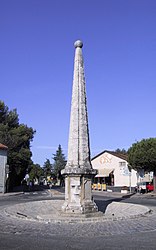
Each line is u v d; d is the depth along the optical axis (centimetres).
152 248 884
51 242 973
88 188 1762
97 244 941
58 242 973
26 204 2014
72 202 1728
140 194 4553
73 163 1791
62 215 1672
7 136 5588
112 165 6919
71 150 1819
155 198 3672
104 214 1783
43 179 11150
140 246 911
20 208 1916
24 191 5378
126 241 988
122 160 6762
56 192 4666
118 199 3319
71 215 1658
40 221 1460
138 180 5875
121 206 2042
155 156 4438
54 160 11931
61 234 1121
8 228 1255
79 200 1727
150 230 1196
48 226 1316
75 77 1900
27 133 6112
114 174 6838
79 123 1838
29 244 940
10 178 5603
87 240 1006
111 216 1653
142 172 4934
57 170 11419
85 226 1314
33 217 1599
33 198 3391
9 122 6172
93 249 873
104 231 1181
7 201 2939
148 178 5978
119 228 1249
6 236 1078
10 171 5559
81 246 913
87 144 1833
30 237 1059
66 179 1795
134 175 6384
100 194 4578
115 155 6906
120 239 1023
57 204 2131
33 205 2031
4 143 5466
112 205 2108
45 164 11650
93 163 7275
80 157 1798
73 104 1872
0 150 4644
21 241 988
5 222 1427
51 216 1669
